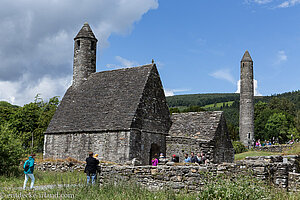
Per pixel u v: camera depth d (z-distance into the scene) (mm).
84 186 13383
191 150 26688
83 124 29562
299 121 84125
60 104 34500
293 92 154500
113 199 11750
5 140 19656
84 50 35906
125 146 25688
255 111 96688
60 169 22844
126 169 15219
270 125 85062
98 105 30406
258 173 12867
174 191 13031
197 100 183500
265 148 48656
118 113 27625
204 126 27828
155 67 30172
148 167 14703
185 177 13734
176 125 29812
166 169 14234
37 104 47906
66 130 30453
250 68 70500
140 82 28891
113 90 30672
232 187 10516
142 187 13742
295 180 13055
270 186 12250
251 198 10156
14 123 44625
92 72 36062
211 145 25938
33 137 43750
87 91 33438
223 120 28719
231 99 178125
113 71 33312
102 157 27016
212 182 11289
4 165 19281
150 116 28078
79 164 22250
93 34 36906
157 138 28250
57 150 30969
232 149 29859
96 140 27875
